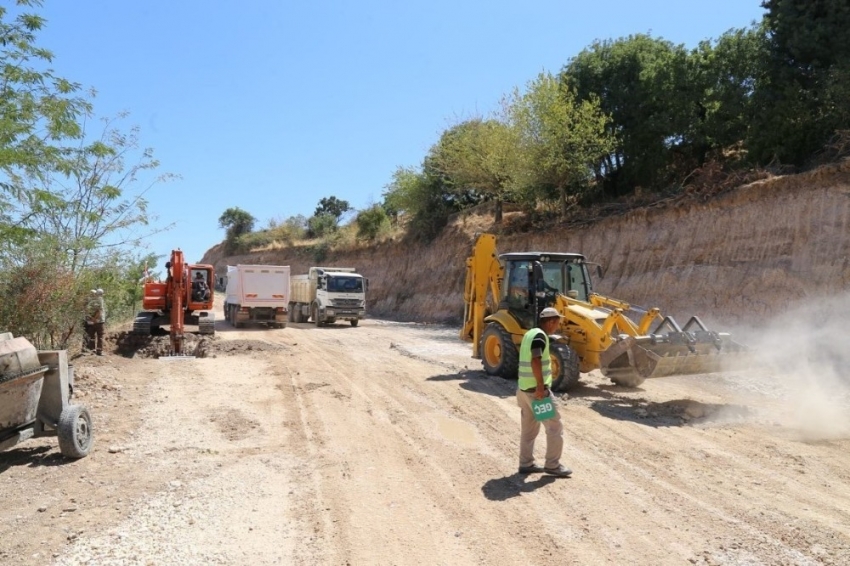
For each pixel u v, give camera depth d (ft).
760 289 58.59
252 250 248.52
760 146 70.64
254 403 35.81
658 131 84.23
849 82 62.23
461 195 130.72
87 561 16.07
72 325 48.32
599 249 80.69
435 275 121.29
